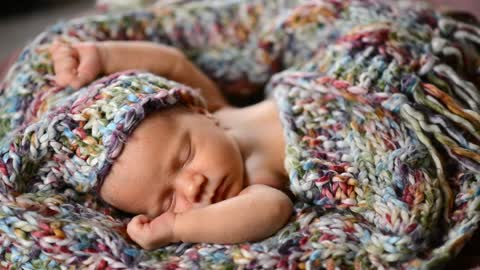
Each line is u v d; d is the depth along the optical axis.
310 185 0.86
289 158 0.89
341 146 0.90
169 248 0.84
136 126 0.84
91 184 0.84
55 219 0.80
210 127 0.91
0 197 0.81
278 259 0.77
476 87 0.98
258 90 1.20
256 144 0.98
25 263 0.79
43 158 0.84
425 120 0.88
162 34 1.15
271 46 1.14
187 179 0.86
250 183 0.93
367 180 0.85
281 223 0.84
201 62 1.17
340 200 0.85
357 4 1.07
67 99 0.88
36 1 2.02
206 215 0.83
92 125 0.82
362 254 0.77
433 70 0.92
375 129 0.89
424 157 0.86
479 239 0.88
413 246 0.77
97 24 1.09
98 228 0.81
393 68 0.92
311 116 0.93
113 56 0.99
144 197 0.86
